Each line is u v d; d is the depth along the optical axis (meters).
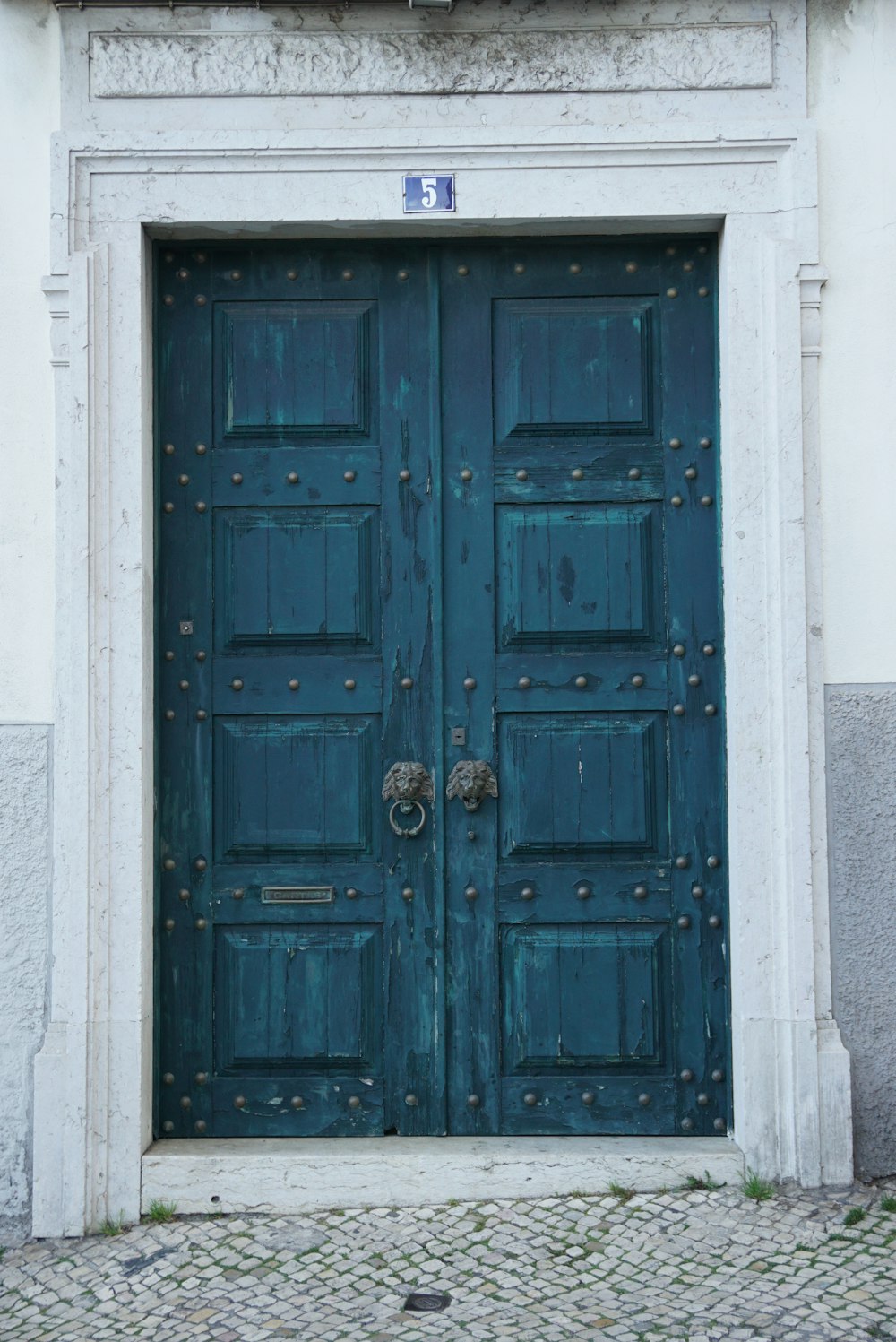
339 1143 3.76
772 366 3.70
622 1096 3.80
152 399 3.83
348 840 3.83
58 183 3.67
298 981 3.82
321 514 3.86
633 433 3.86
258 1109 3.81
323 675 3.84
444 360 3.86
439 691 3.82
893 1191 3.62
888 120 3.74
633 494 3.85
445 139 3.69
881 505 3.71
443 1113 3.80
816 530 3.70
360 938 3.83
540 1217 3.54
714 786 3.82
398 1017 3.82
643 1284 3.20
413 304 3.86
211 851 3.83
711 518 3.84
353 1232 3.51
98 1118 3.62
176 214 3.70
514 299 3.87
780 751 3.68
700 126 3.69
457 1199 3.65
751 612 3.71
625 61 3.71
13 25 3.71
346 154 3.69
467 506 3.85
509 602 3.85
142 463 3.70
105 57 3.71
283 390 3.87
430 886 3.82
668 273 3.86
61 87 3.70
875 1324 2.99
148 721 3.74
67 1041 3.60
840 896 3.69
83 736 3.62
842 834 3.69
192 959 3.81
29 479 3.69
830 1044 3.66
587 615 3.84
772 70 3.72
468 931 3.82
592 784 3.83
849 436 3.71
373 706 3.84
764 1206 3.55
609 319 3.86
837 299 3.72
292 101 3.71
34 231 3.70
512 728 3.83
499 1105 3.80
